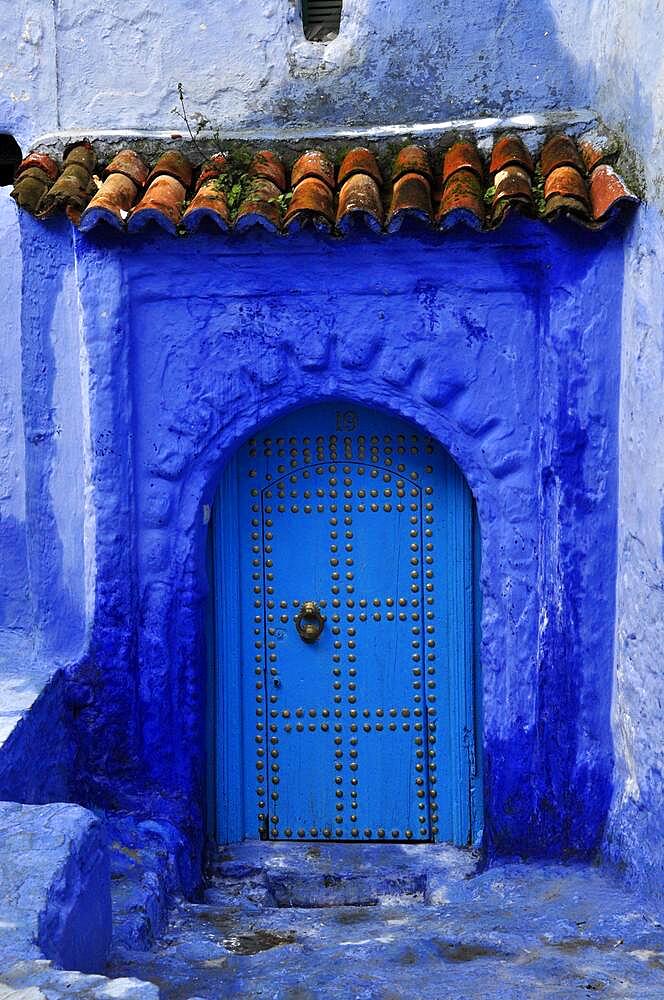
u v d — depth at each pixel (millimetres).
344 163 5875
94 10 6117
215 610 6566
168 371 6137
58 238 6148
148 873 5773
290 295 6031
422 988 4551
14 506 6445
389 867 6453
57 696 6195
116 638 6305
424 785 6641
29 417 6309
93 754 6375
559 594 5988
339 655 6590
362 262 5930
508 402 6008
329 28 6316
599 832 6070
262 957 5102
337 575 6539
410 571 6512
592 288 5730
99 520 6211
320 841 6707
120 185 5789
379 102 6059
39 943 3941
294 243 5887
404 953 5008
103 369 6090
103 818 6234
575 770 6062
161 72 6125
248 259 5965
